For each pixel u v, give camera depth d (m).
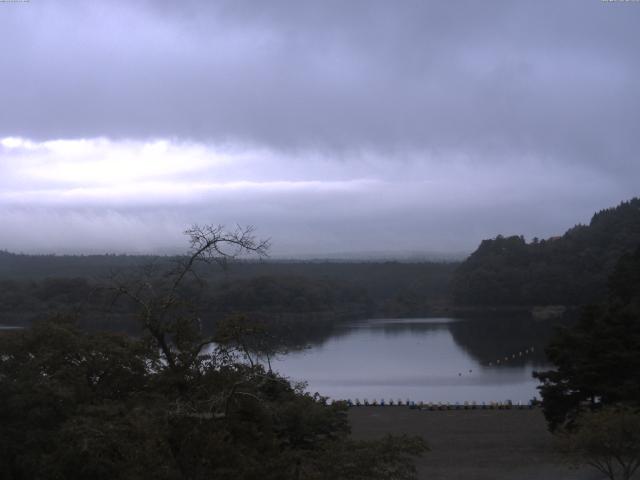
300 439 25.81
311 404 27.16
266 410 21.34
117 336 30.55
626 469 35.31
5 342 29.88
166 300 21.11
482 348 139.25
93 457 21.00
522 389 89.31
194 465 19.70
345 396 84.88
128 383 28.62
